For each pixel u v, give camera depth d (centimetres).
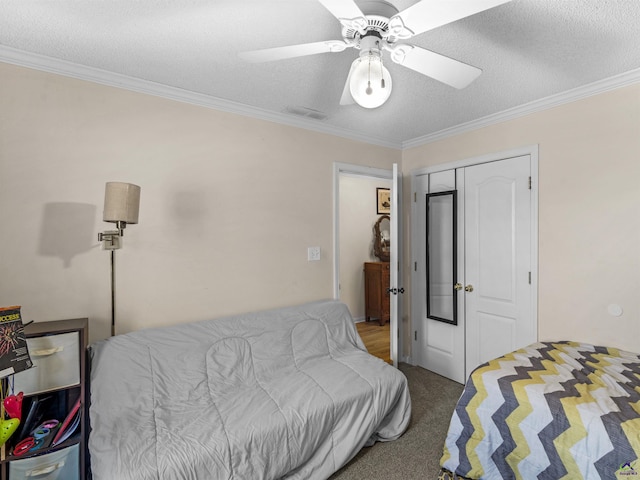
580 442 149
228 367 211
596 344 226
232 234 255
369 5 126
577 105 232
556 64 195
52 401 175
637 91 207
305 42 174
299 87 228
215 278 248
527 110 255
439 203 326
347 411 195
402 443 219
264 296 271
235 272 256
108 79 207
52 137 193
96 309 205
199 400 187
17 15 151
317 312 269
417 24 114
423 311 344
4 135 181
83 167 201
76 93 199
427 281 335
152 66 199
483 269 291
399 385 221
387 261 520
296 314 260
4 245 181
